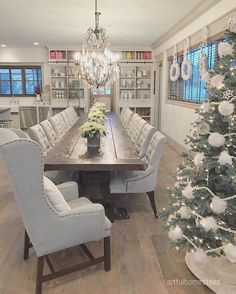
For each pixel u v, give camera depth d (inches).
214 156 71.2
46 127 151.6
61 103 338.6
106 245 81.2
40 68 345.4
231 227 73.9
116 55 191.5
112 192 112.5
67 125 210.7
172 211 82.7
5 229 107.6
